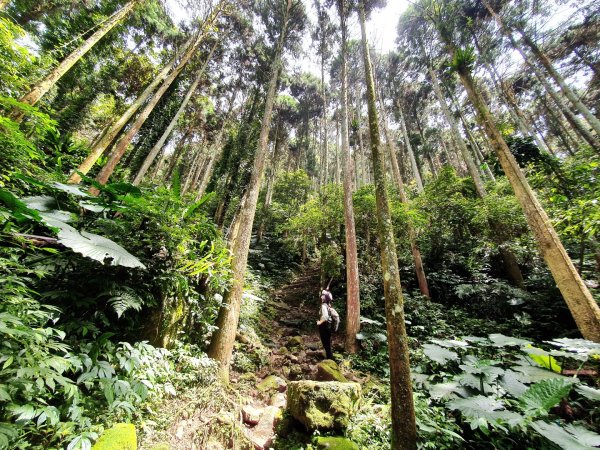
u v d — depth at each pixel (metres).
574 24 10.04
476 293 6.38
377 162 2.87
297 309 8.29
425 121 19.97
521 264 7.13
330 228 9.38
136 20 10.92
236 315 4.12
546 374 2.27
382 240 2.53
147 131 12.22
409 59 14.34
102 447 1.62
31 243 2.04
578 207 4.11
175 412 2.55
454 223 8.34
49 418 1.63
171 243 3.19
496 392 2.29
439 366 3.51
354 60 14.62
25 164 3.36
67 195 2.88
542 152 5.93
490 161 7.29
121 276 2.78
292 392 2.97
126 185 2.73
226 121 16.25
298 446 2.45
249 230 4.76
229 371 3.90
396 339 2.11
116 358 2.31
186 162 23.12
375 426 2.63
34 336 1.59
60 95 12.05
